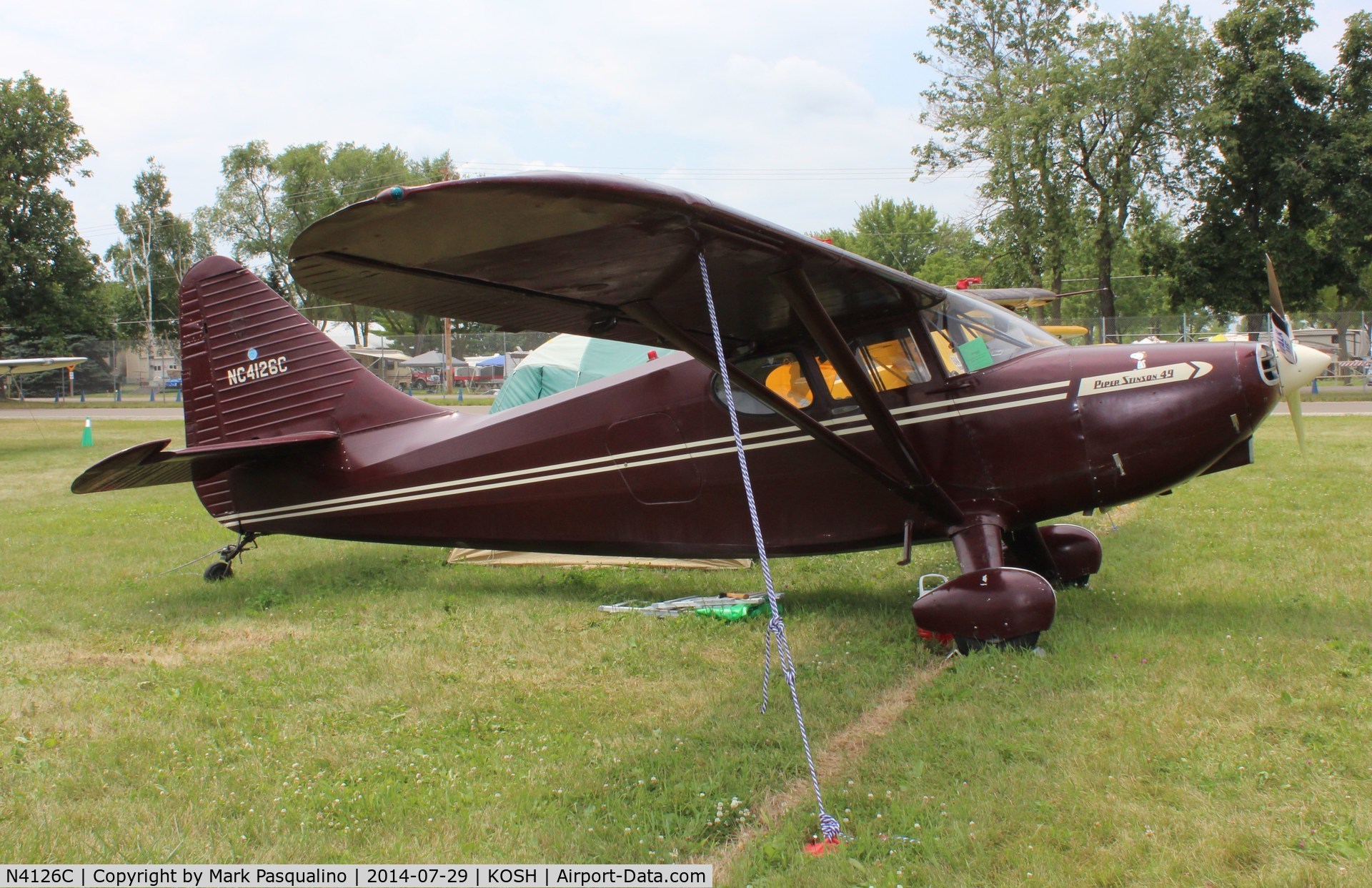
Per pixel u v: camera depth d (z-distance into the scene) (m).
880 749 3.60
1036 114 28.95
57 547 8.69
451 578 7.23
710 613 5.79
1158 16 28.94
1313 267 29.39
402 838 3.06
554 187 2.96
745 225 3.54
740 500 5.82
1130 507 9.23
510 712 4.23
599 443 6.16
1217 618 5.13
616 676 4.74
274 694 4.56
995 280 31.83
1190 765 3.30
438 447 6.67
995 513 5.25
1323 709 3.73
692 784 3.36
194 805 3.33
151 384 47.94
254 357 7.15
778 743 3.74
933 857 2.79
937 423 5.27
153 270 64.56
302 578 7.27
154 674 4.89
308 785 3.48
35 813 3.30
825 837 2.95
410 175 62.12
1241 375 4.84
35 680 4.81
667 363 6.00
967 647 4.77
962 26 31.47
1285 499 9.23
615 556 6.41
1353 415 19.31
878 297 5.01
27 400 43.97
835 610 5.88
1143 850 2.76
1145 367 4.98
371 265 3.61
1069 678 4.25
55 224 45.34
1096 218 30.78
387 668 4.92
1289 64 29.03
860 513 5.54
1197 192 30.56
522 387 12.93
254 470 7.20
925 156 32.06
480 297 4.18
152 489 13.66
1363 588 5.73
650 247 3.64
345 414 7.00
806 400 5.51
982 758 3.45
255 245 61.72
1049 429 5.09
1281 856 2.69
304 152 60.75
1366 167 28.55
